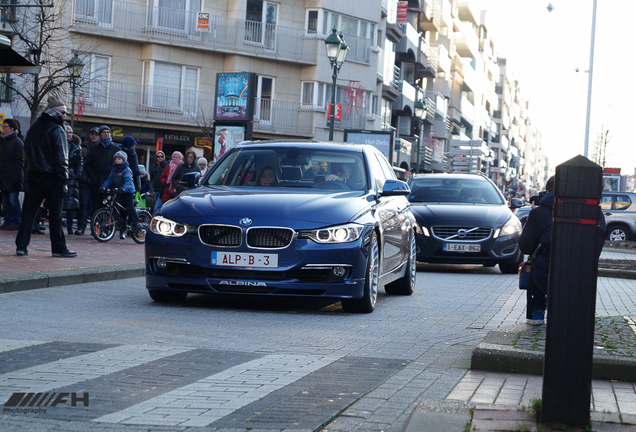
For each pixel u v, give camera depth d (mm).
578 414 3912
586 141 46781
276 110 43156
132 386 4824
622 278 15516
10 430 3859
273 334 7066
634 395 4867
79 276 10445
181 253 8367
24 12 33438
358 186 9547
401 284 10828
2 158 16203
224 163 9969
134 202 17469
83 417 4121
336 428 4059
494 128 118375
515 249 15000
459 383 5152
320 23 43875
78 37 37594
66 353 5766
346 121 45312
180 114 40219
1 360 5438
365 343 6793
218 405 4445
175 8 40375
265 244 8273
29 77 35000
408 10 61188
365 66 46312
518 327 6902
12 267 10305
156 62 39844
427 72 64562
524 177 175750
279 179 9531
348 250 8312
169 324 7387
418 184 16531
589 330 3928
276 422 4129
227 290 8375
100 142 16453
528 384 5148
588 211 3986
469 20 96188
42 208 16453
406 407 4516
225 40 41469
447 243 14820
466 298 10672
